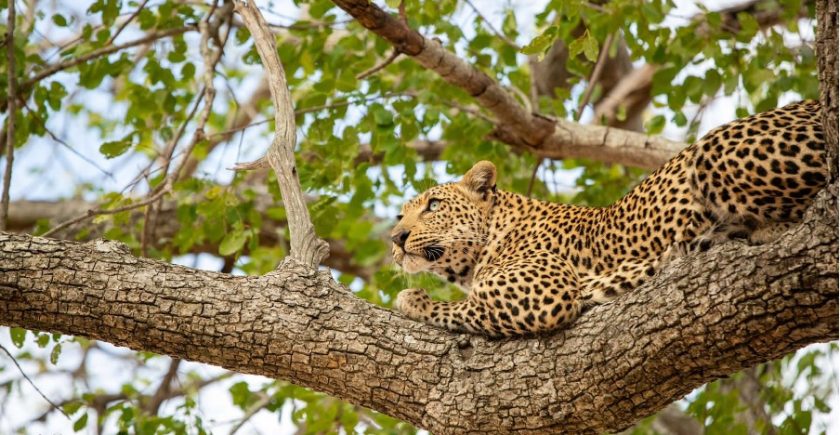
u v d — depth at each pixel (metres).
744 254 7.54
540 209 11.02
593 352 8.23
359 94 13.88
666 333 7.82
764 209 8.33
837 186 7.06
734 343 7.56
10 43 11.92
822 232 7.10
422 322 9.45
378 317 8.91
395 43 12.23
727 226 8.53
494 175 11.45
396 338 8.80
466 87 13.16
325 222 13.80
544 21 13.75
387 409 8.91
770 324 7.35
